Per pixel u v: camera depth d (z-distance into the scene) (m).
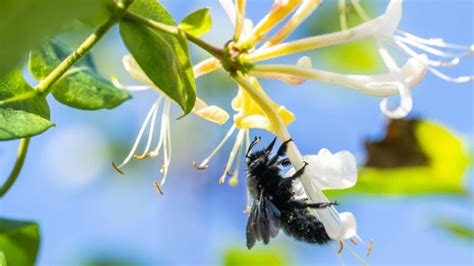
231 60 0.40
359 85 0.40
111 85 0.42
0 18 0.33
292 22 0.40
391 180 0.48
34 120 0.39
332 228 0.40
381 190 0.48
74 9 0.33
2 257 0.43
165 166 0.41
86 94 0.42
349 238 0.40
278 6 0.40
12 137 0.39
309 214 0.44
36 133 0.39
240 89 0.41
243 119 0.41
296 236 0.44
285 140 0.40
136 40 0.39
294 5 0.40
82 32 0.43
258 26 0.40
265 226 0.43
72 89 0.42
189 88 0.39
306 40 0.40
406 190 0.48
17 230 0.44
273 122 0.40
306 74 0.40
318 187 0.40
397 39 0.40
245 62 0.40
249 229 0.43
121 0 0.38
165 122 0.41
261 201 0.43
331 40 0.40
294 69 0.40
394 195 0.48
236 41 0.40
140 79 0.41
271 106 0.40
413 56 0.39
